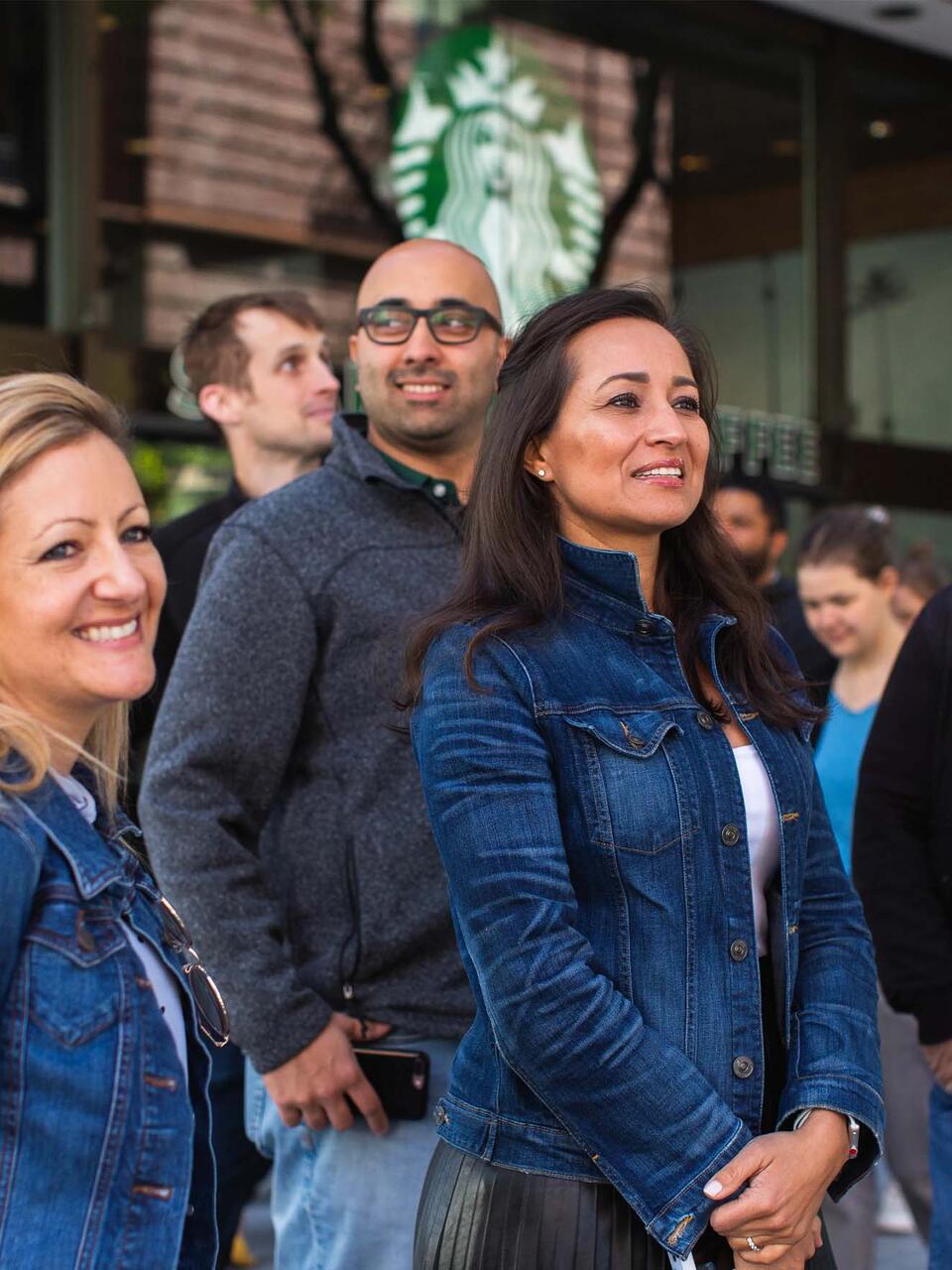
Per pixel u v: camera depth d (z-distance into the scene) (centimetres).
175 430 617
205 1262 176
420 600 273
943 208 858
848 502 816
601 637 212
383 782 267
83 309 612
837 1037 207
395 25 668
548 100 709
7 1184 151
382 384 287
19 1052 153
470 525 217
